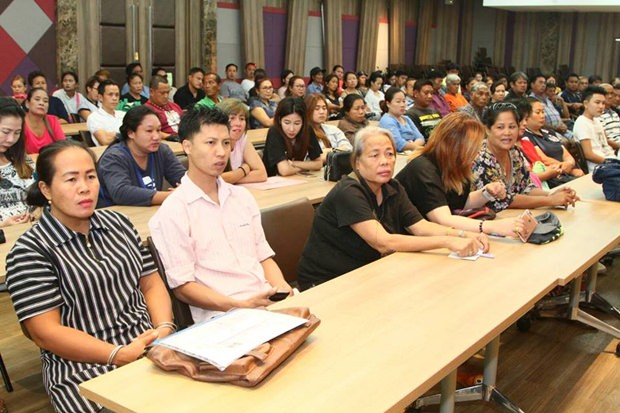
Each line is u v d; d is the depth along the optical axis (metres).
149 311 2.12
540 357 3.22
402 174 3.03
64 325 1.93
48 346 1.86
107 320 1.99
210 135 2.26
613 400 2.82
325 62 12.52
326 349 1.65
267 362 1.49
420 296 2.05
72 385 1.86
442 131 2.98
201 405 1.37
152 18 9.23
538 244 2.68
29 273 1.86
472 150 2.95
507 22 16.05
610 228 2.97
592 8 12.78
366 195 2.61
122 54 8.96
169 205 2.25
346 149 4.24
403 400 1.42
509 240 2.74
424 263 2.40
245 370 1.44
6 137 3.02
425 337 1.74
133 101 7.53
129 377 1.50
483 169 3.28
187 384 1.46
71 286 1.92
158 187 3.37
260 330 1.60
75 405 1.83
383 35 13.84
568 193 3.33
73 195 1.91
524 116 4.75
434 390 2.78
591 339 3.43
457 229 2.79
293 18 11.51
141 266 2.12
